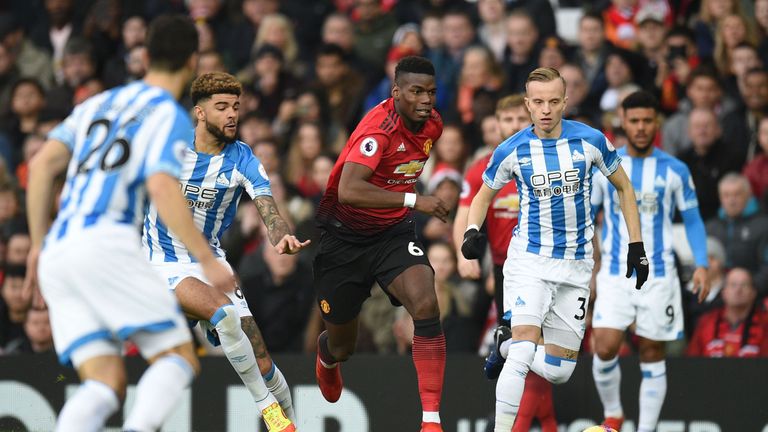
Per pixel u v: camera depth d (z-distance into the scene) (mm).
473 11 42188
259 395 22047
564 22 43188
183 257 22922
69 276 16406
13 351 31531
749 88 35562
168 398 16453
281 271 32000
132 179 16656
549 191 22469
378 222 22078
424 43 39938
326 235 22750
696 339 29984
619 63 36906
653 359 26734
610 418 26781
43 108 40031
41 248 17094
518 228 23188
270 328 31797
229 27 43469
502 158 22656
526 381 25688
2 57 43375
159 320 16656
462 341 30625
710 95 35844
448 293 31031
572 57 38781
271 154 36000
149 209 22906
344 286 22719
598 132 22375
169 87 17422
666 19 41438
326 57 38969
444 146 35250
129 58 41750
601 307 26672
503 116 25891
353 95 39312
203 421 27406
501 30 40969
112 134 16828
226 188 22984
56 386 27547
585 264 23094
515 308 22609
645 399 26703
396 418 27219
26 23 46656
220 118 22547
